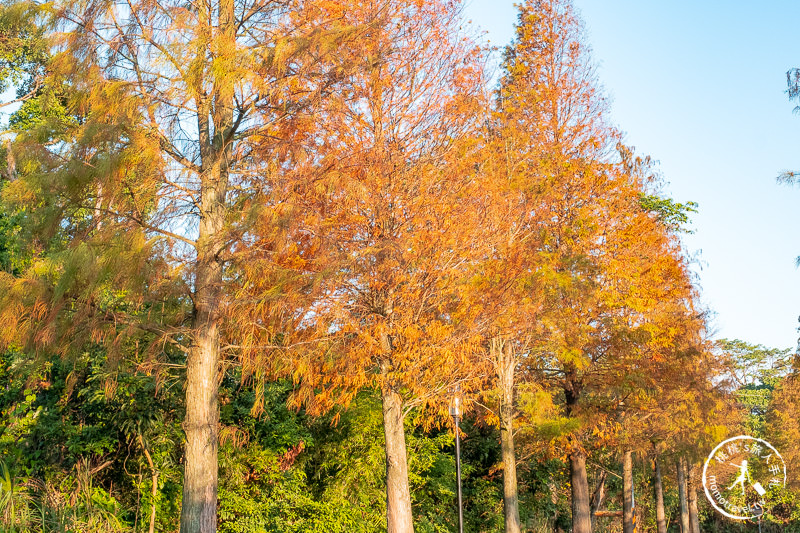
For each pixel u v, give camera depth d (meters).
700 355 18.89
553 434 16.45
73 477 14.58
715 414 20.33
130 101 9.65
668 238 20.03
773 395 41.72
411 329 12.24
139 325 9.91
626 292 17.44
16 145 9.70
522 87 18.12
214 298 10.17
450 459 22.08
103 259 8.98
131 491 15.98
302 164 10.54
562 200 17.33
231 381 17.05
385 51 12.73
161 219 10.14
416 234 12.34
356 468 17.50
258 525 15.62
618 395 19.31
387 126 12.94
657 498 27.64
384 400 13.31
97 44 10.05
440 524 21.25
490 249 13.63
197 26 10.11
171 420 16.02
